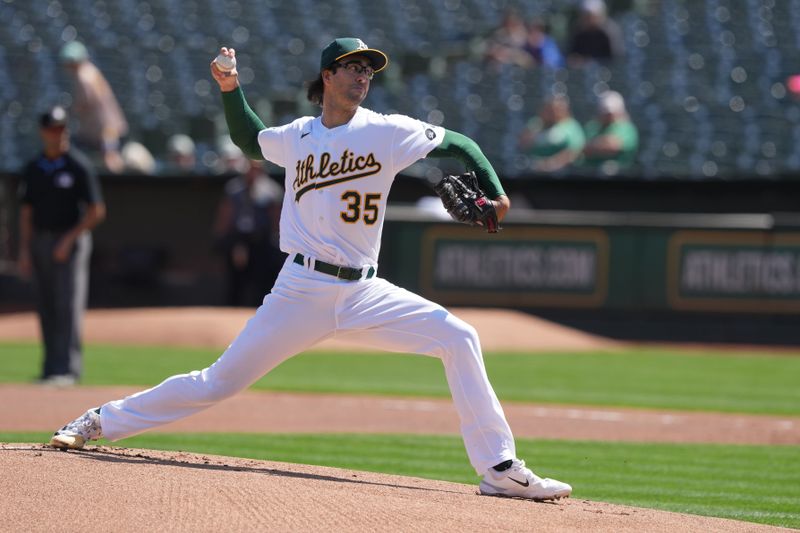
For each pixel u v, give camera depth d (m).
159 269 66.94
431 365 49.34
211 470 17.78
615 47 77.25
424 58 80.75
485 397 18.03
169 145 73.81
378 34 82.31
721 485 23.28
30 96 76.06
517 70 74.94
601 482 23.44
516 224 59.88
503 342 54.88
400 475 21.12
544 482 17.81
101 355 48.19
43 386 36.91
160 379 39.66
